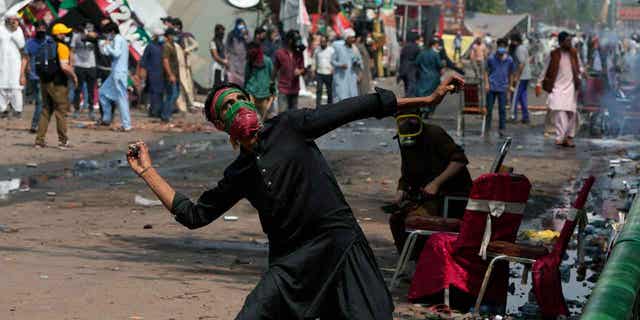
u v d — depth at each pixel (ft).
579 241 29.94
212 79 101.76
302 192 15.72
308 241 15.87
